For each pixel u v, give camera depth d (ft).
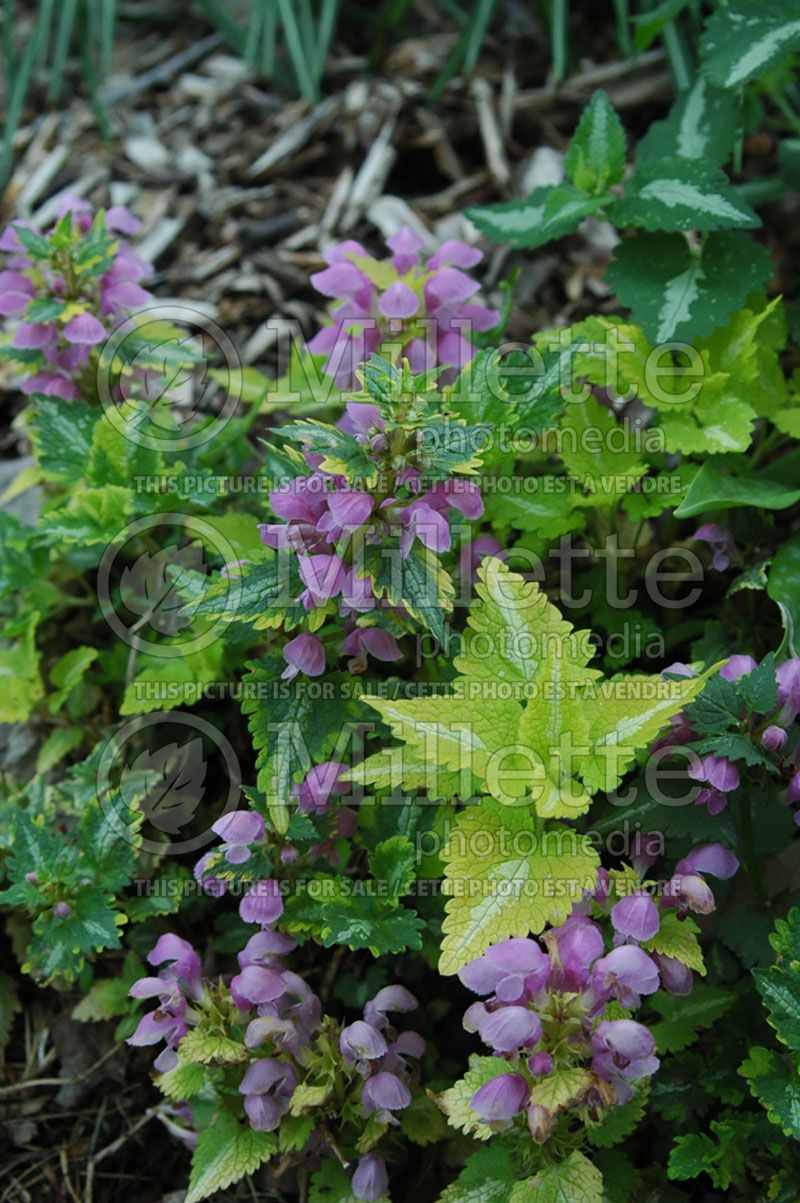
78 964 1.53
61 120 2.33
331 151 2.16
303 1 2.29
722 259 1.68
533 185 2.08
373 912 1.47
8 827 1.65
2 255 2.10
